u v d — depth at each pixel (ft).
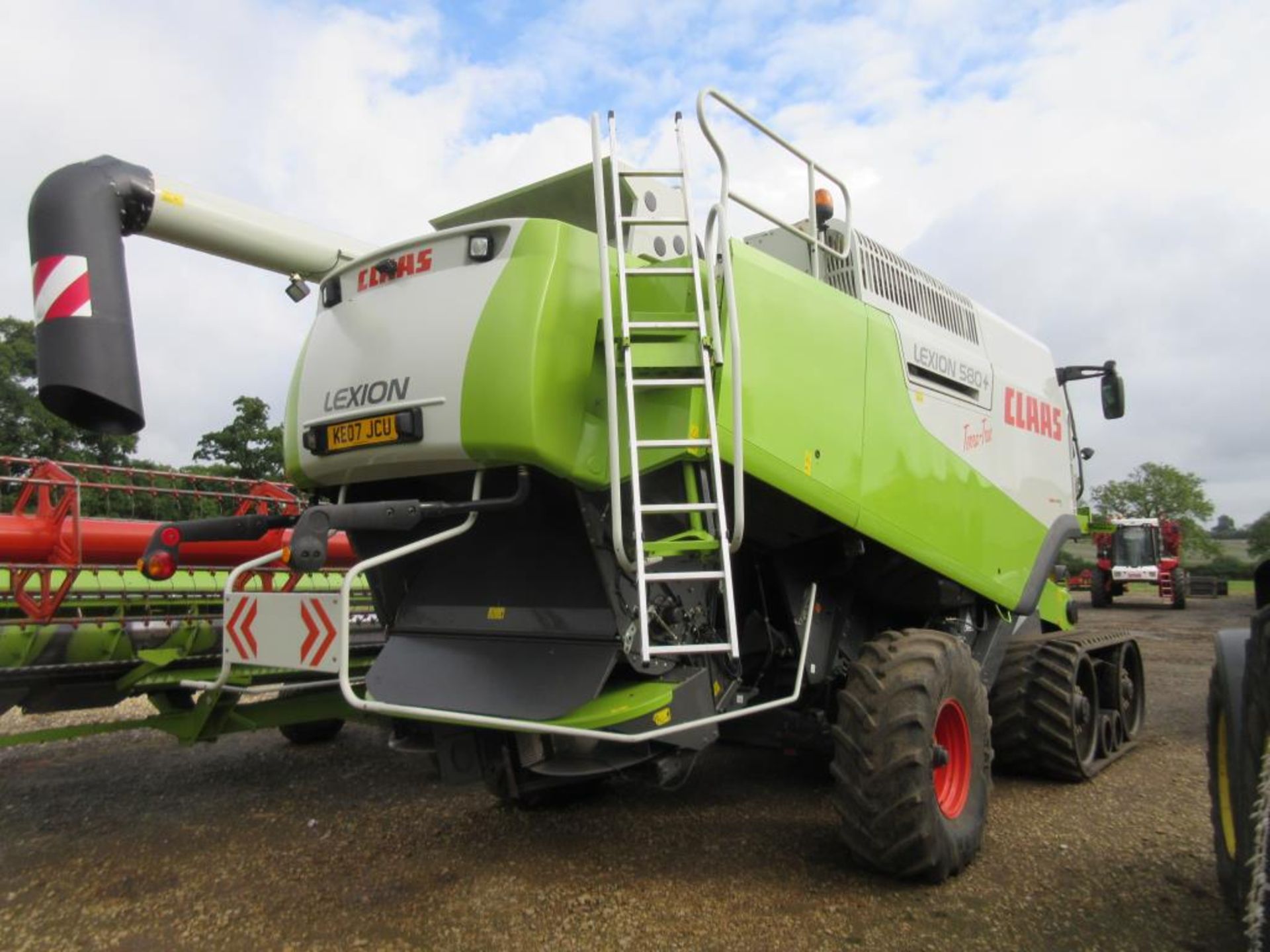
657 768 11.96
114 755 21.50
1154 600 95.45
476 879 12.96
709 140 11.98
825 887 12.62
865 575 15.87
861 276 15.65
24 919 11.78
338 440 12.32
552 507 12.59
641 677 12.03
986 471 18.01
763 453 12.32
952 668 13.38
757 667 14.94
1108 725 20.20
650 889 12.53
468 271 11.55
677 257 13.16
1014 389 19.77
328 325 13.10
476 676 12.29
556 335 10.88
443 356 11.28
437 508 11.16
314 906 12.07
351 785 18.48
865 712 12.59
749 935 11.07
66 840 15.01
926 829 12.11
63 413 12.78
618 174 11.23
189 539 13.33
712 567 11.96
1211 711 11.65
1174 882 12.78
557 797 16.38
